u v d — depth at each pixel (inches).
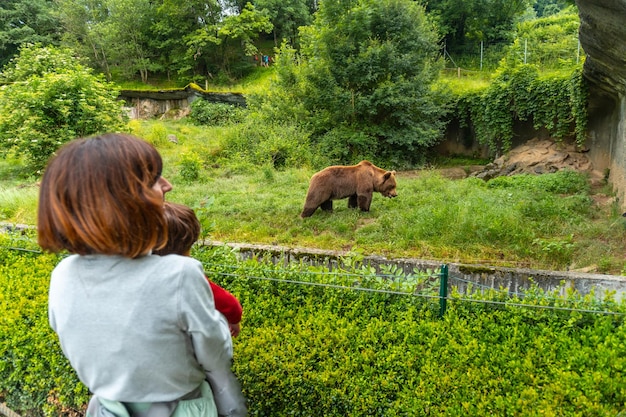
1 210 350.0
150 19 1393.9
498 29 1199.6
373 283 155.3
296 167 585.9
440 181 464.1
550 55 903.1
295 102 706.2
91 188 49.8
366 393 110.5
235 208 369.4
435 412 102.1
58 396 137.9
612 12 260.5
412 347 121.3
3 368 145.1
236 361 119.4
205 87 1302.9
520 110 590.9
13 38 1354.6
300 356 121.2
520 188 436.1
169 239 74.7
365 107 647.8
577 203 370.0
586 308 132.0
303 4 1427.2
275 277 160.2
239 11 1478.8
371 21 656.4
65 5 1343.5
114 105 545.0
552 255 267.0
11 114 502.3
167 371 55.3
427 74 660.1
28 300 154.9
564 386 103.2
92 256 54.1
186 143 767.1
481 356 116.6
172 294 52.7
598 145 489.4
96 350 53.8
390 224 322.0
